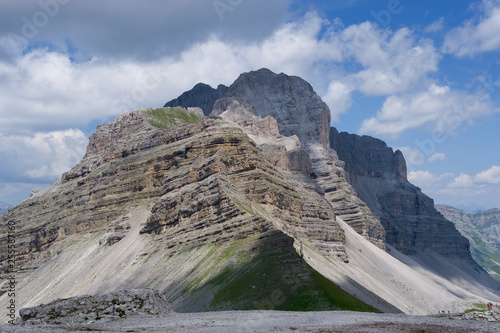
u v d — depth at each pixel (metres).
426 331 77.38
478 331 76.69
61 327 83.94
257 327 83.31
